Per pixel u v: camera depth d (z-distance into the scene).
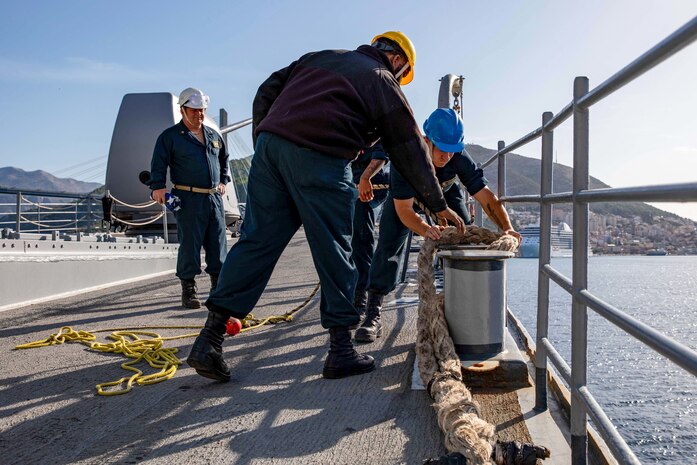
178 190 5.91
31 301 6.49
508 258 3.11
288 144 3.06
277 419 2.65
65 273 7.13
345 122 3.04
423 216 5.89
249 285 3.19
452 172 4.04
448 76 7.37
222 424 2.61
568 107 2.19
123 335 4.68
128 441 2.44
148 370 3.58
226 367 3.24
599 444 2.32
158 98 14.27
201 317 5.48
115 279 8.36
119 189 14.14
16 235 6.50
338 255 3.21
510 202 3.78
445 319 3.08
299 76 3.17
